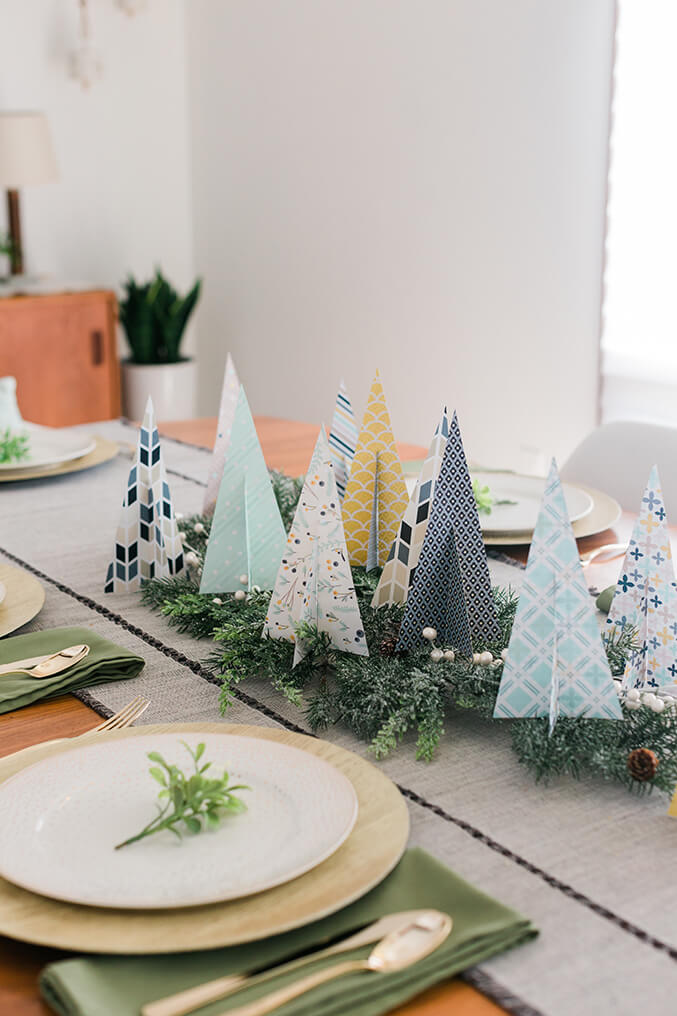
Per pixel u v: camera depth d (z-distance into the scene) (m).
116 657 0.97
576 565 0.82
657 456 1.78
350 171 3.85
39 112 3.70
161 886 0.61
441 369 3.68
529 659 0.83
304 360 4.21
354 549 1.20
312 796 0.70
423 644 0.96
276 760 0.74
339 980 0.55
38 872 0.62
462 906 0.61
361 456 1.17
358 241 3.88
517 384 3.45
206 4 4.29
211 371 4.70
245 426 1.09
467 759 0.82
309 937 0.59
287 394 4.34
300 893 0.61
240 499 1.09
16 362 3.79
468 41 3.35
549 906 0.63
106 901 0.58
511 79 3.26
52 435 1.89
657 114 2.93
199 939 0.56
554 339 3.32
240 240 4.39
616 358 3.18
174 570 1.19
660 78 2.91
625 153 3.03
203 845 0.65
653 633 0.91
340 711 0.87
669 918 0.63
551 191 3.23
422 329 3.72
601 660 0.82
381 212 3.76
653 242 3.02
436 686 0.86
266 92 4.11
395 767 0.81
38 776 0.73
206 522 1.34
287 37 3.97
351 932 0.60
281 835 0.66
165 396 4.19
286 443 1.95
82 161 4.25
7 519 1.48
